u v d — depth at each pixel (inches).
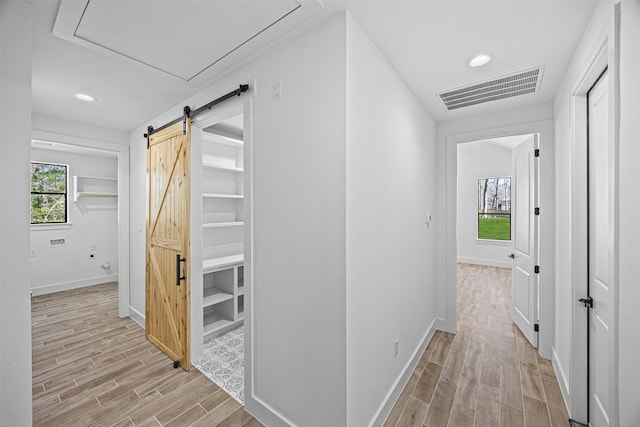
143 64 74.2
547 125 97.7
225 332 122.6
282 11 53.5
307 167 59.1
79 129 123.9
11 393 48.8
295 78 61.5
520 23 57.7
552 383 83.7
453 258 119.2
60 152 184.1
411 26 58.7
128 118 119.0
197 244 97.6
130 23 57.1
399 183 80.6
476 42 64.6
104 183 202.8
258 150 69.9
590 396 66.5
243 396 79.4
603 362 59.8
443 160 120.7
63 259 185.2
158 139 108.7
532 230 107.5
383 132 70.3
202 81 84.0
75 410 73.7
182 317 94.7
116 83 85.9
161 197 106.9
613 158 41.1
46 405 75.7
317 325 57.6
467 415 70.9
